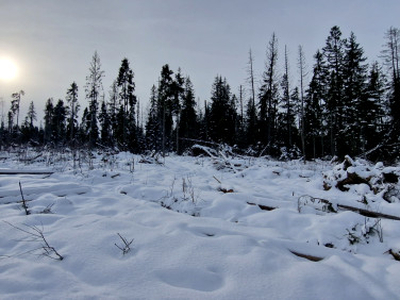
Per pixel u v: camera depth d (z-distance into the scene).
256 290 2.25
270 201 5.14
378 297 2.26
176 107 28.80
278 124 30.58
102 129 35.22
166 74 27.22
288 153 22.45
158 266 2.57
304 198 5.70
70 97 36.16
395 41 24.30
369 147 18.36
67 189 5.54
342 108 21.08
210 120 28.70
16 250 2.90
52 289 2.18
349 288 2.33
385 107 20.67
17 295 2.08
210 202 5.22
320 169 11.62
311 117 28.95
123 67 30.48
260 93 27.11
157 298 2.10
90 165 9.55
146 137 36.34
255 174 9.45
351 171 6.82
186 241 3.06
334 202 5.06
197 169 10.99
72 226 3.55
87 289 2.20
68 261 2.65
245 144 29.02
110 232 3.28
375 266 2.80
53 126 47.56
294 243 3.23
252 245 3.03
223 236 3.24
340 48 23.94
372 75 22.77
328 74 24.25
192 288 2.29
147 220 3.90
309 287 2.30
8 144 20.72
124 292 2.17
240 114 35.31
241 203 5.06
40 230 3.42
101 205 4.73
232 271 2.53
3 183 6.07
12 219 3.74
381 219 4.05
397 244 3.23
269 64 23.92
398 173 5.84
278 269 2.57
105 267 2.54
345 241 3.52
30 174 7.52
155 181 7.66
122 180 7.58
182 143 32.62
